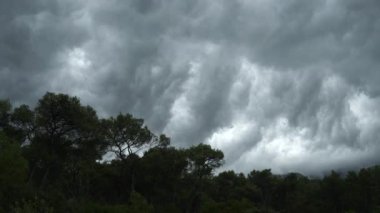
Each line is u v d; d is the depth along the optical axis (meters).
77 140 58.38
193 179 78.25
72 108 55.00
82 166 61.50
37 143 54.22
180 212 69.19
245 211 58.19
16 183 35.81
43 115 55.06
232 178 108.69
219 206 58.72
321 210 100.25
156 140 69.94
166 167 71.75
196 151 77.06
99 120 62.62
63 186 61.19
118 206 49.94
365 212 96.69
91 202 52.81
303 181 120.62
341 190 98.75
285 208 114.00
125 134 65.19
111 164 70.19
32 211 17.09
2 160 32.91
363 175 98.31
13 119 55.25
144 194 71.25
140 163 69.25
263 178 117.94
